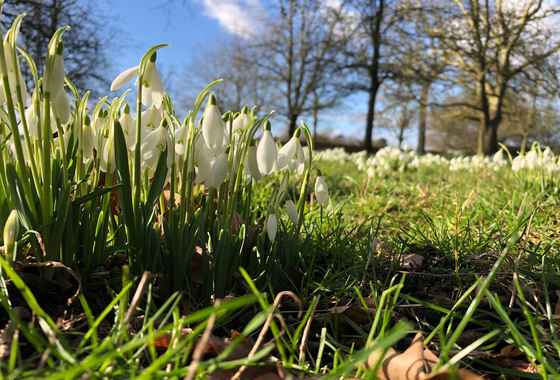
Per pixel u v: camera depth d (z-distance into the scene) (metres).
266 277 0.23
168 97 0.24
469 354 0.18
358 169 1.27
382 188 0.74
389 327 0.20
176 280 0.21
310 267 0.24
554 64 2.91
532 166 0.61
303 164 0.24
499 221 0.38
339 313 0.21
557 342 0.18
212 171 0.21
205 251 0.21
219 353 0.16
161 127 0.21
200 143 0.22
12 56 0.18
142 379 0.12
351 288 0.24
